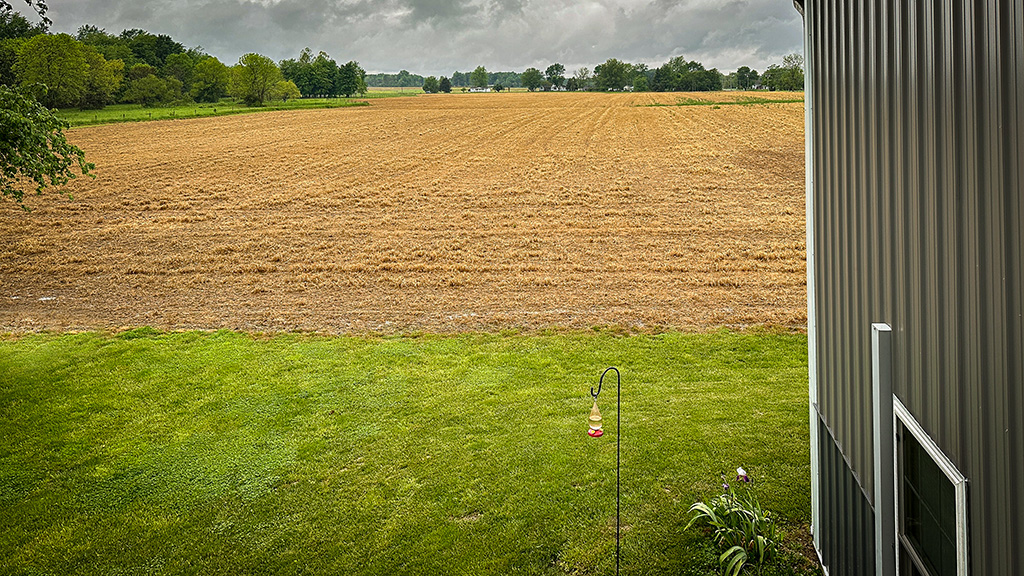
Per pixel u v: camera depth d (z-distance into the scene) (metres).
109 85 96.12
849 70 5.05
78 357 14.25
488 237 25.28
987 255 3.00
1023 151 2.64
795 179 33.97
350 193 33.09
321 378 12.92
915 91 3.76
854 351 5.18
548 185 33.94
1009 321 2.82
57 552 7.64
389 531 7.91
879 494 4.48
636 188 32.72
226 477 9.27
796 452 9.35
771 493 8.30
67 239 25.69
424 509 8.34
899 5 3.95
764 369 12.84
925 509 4.10
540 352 14.18
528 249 23.62
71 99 87.94
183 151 47.69
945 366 3.53
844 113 5.22
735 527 7.05
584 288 19.38
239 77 109.88
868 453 4.89
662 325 15.92
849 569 5.70
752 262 21.31
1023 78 2.61
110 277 21.50
